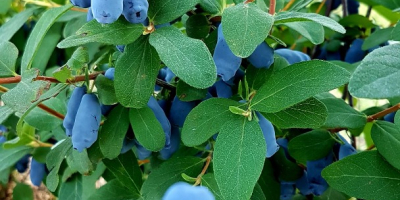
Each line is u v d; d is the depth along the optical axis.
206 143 0.23
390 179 0.20
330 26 0.16
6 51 0.20
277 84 0.17
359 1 0.34
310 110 0.18
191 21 0.21
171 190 0.08
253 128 0.17
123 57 0.18
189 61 0.16
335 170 0.20
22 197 0.32
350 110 0.22
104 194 0.23
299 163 0.26
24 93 0.18
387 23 0.42
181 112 0.21
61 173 0.29
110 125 0.20
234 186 0.16
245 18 0.16
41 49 0.31
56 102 0.26
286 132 0.25
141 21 0.17
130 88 0.18
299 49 0.34
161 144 0.19
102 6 0.15
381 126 0.21
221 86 0.21
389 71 0.14
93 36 0.18
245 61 0.22
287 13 0.18
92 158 0.21
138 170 0.23
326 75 0.16
